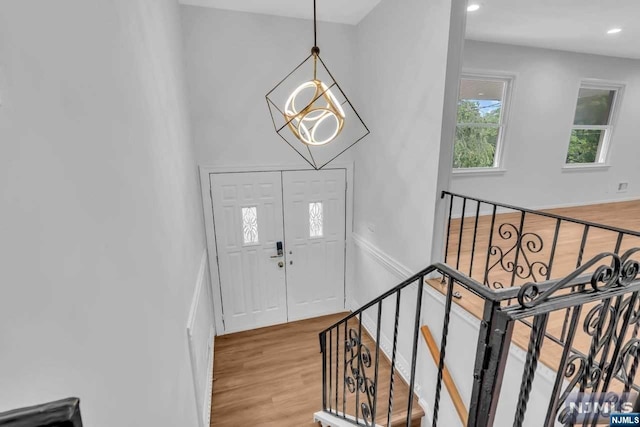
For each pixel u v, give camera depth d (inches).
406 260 120.3
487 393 32.8
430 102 99.3
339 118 88.4
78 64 31.9
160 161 64.9
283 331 161.6
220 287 154.4
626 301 37.5
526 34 161.2
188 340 81.1
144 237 49.7
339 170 160.9
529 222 185.0
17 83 22.1
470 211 196.4
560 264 124.4
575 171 215.5
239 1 122.4
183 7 124.4
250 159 146.3
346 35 146.2
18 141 21.8
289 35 138.9
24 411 18.0
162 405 52.5
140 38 55.8
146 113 56.6
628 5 124.5
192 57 129.0
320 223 165.0
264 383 126.0
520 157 198.4
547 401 67.4
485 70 177.5
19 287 21.1
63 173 27.6
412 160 111.5
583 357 37.2
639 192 241.0
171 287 65.6
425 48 99.2
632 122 221.5
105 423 32.2
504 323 29.6
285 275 165.0
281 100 144.3
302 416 111.0
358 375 82.4
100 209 34.7
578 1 121.2
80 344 28.4
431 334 106.7
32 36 24.3
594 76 201.3
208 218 145.6
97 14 37.6
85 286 30.0
